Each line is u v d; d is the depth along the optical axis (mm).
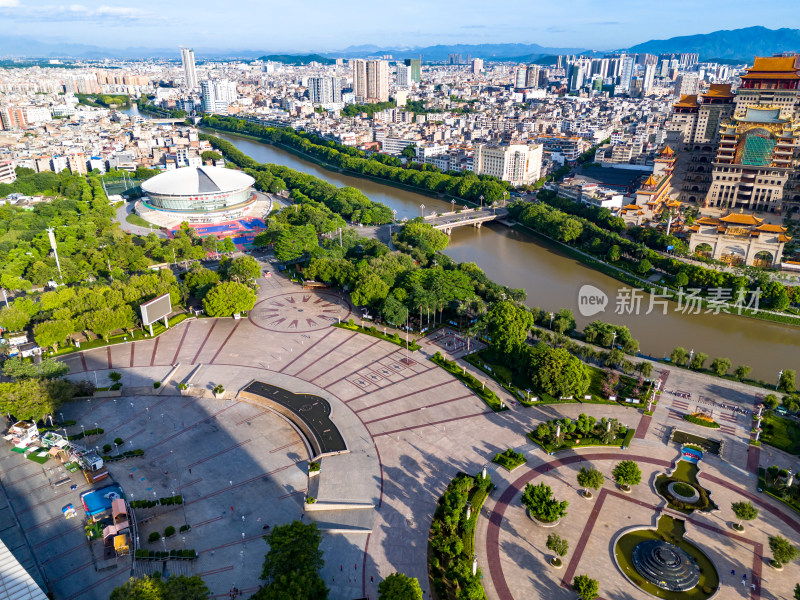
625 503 171875
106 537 157375
